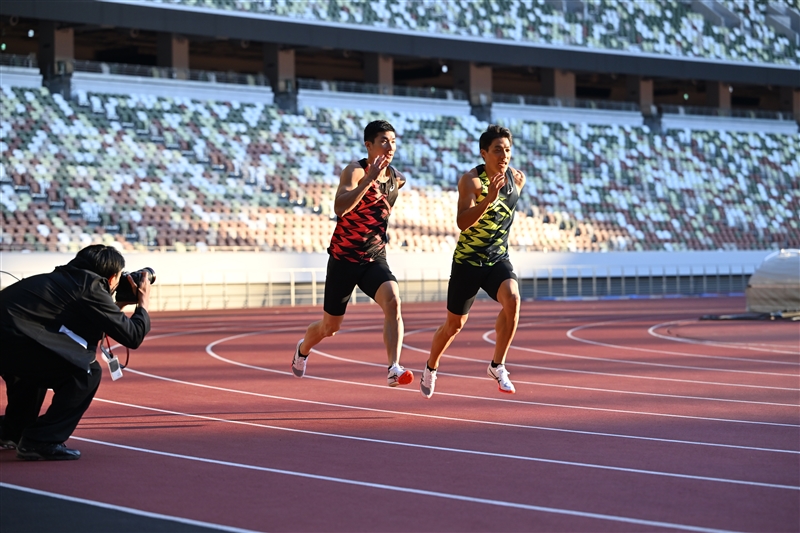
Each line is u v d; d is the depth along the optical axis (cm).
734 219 3722
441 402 845
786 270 2052
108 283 604
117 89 2992
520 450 620
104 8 2817
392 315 685
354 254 695
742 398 870
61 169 2692
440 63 3719
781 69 4134
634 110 3938
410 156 3297
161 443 646
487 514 460
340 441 653
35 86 2873
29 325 567
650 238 3469
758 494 497
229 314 2358
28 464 577
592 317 2172
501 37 3569
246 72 4044
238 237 2772
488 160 695
